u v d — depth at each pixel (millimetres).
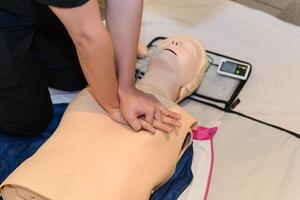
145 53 1361
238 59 1406
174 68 1180
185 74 1186
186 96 1257
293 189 1047
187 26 1524
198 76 1220
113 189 877
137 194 905
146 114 957
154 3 1606
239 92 1302
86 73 852
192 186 1066
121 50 918
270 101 1276
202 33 1501
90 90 1034
